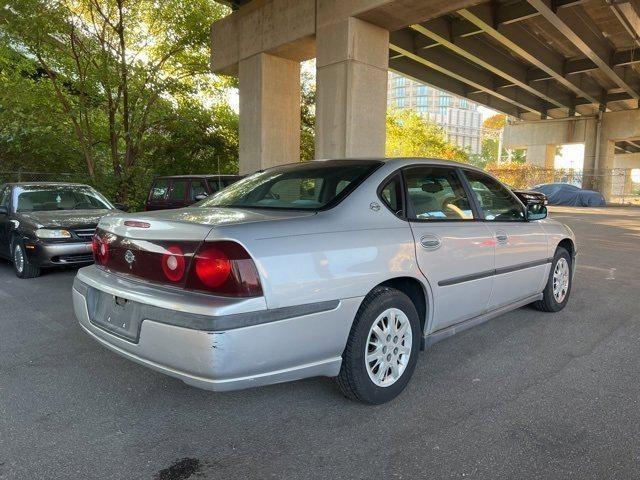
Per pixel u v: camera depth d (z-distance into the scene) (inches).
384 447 108.9
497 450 107.4
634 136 1384.1
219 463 103.1
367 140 499.8
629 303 232.7
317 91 514.9
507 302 177.9
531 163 1615.4
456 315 150.7
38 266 277.7
